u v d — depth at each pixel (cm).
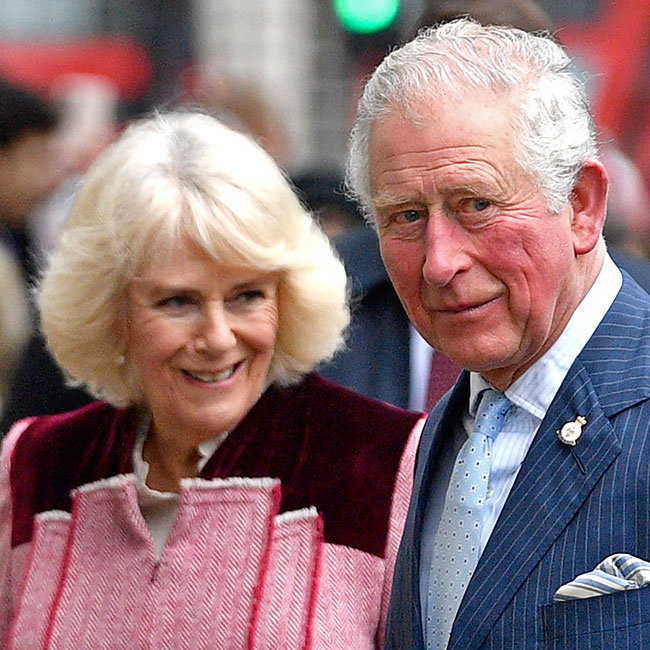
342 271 1148
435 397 1397
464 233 900
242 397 1113
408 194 905
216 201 1057
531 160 888
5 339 1873
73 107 3141
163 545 1134
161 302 1088
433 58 914
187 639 1080
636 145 4241
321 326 1127
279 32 5347
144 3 5362
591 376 908
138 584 1109
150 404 1133
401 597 984
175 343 1086
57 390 1524
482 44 916
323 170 1742
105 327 1125
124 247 1077
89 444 1177
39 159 2206
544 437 903
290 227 1091
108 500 1139
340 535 1104
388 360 1418
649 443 866
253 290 1095
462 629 884
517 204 892
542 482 891
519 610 869
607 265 957
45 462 1180
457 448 990
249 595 1084
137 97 5300
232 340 1084
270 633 1072
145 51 5353
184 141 1091
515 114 892
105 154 1125
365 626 1091
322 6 5375
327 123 5372
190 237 1062
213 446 1137
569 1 4409
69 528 1148
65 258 1125
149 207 1060
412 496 1023
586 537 862
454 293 903
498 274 898
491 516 927
